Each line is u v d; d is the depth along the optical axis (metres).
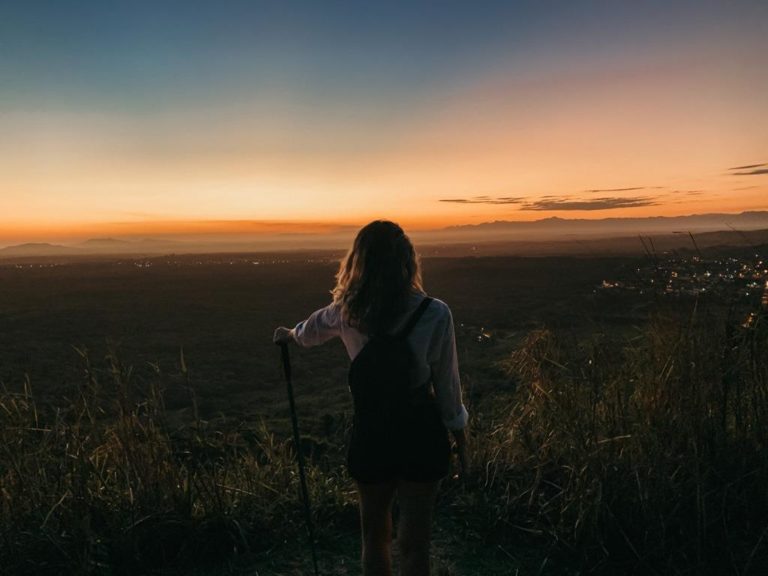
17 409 2.82
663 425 2.66
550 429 3.05
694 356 2.73
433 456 1.87
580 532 2.51
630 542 2.45
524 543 2.68
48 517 2.45
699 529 2.35
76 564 2.38
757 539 2.45
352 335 1.96
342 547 2.76
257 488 3.04
